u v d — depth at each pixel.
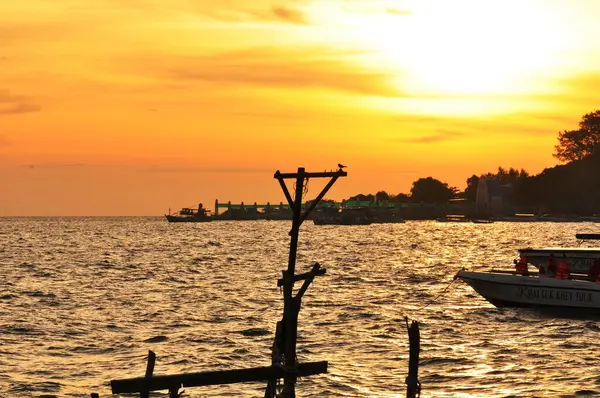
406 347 40.81
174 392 22.62
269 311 55.78
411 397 25.17
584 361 36.84
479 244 173.12
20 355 39.00
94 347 41.22
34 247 158.50
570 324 46.53
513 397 30.84
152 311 55.72
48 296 65.75
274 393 24.48
